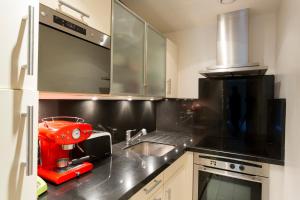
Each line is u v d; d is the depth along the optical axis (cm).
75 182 102
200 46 246
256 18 213
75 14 100
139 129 228
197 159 181
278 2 183
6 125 51
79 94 112
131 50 153
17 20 54
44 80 86
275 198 151
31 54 56
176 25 240
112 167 125
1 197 50
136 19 159
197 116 243
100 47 119
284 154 153
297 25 121
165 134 243
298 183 112
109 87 128
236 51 202
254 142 205
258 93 212
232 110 226
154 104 264
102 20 120
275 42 205
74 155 123
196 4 185
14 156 52
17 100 53
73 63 101
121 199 88
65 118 134
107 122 177
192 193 183
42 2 84
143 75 172
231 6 191
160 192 132
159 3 183
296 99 122
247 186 161
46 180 102
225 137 229
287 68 149
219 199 172
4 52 51
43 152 107
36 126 58
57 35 92
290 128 136
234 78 224
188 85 253
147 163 133
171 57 233
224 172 169
